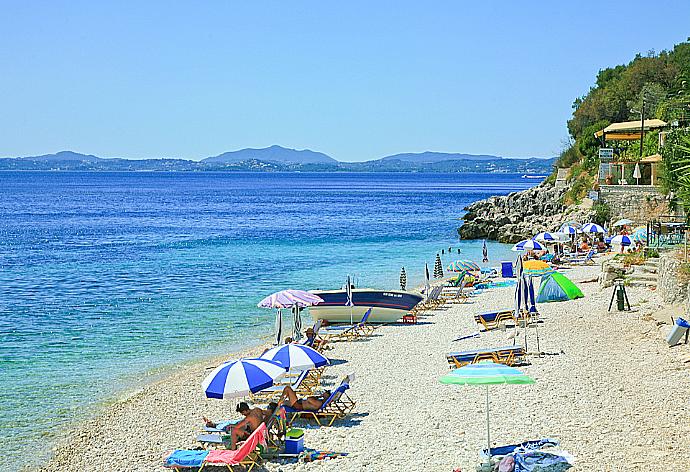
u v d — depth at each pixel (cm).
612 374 1869
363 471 1323
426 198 15475
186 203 13275
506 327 2608
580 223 5291
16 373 2189
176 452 1423
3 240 6675
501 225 6525
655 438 1381
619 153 6169
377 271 4506
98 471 1438
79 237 6975
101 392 1997
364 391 1864
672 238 3494
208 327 2859
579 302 2931
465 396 1755
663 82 7675
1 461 1509
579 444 1370
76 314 3117
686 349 2064
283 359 1658
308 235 7062
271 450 1450
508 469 1243
